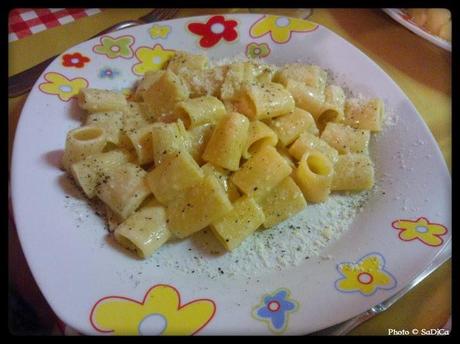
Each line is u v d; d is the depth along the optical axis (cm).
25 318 19
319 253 22
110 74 29
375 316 19
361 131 26
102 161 23
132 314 19
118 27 32
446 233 21
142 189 23
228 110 26
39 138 24
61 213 22
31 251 20
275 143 25
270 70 29
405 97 27
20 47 30
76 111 26
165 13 34
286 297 19
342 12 35
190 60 29
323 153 25
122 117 26
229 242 22
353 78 29
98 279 20
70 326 18
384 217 23
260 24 32
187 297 20
